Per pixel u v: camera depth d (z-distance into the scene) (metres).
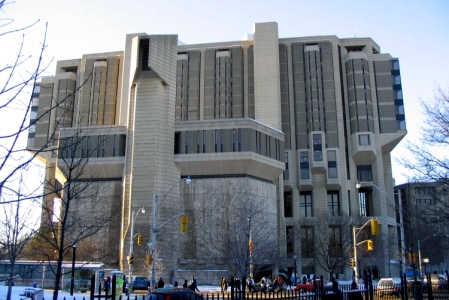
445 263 119.25
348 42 124.75
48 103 117.62
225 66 121.75
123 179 88.00
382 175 115.06
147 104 88.25
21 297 26.28
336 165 112.88
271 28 120.44
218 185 88.50
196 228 84.25
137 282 54.41
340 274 104.81
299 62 121.50
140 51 89.38
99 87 122.38
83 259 71.31
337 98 117.81
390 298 29.91
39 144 109.69
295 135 117.31
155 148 85.81
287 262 87.50
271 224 91.06
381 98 118.62
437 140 23.08
